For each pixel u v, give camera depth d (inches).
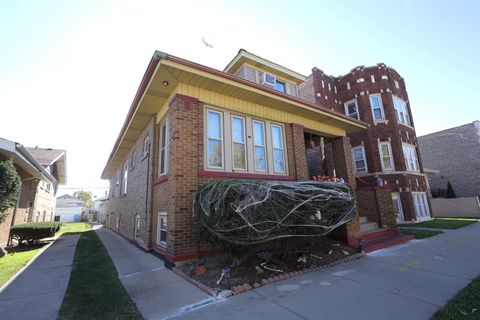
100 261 263.9
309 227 198.5
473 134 860.6
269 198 178.7
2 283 190.2
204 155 254.2
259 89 281.0
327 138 426.9
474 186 840.9
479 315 123.1
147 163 351.9
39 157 684.7
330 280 185.0
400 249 295.9
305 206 194.9
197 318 128.2
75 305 145.5
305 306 139.9
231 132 281.3
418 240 355.3
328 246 275.6
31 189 565.3
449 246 304.3
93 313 134.4
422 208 617.0
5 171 307.0
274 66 437.7
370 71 653.3
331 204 212.5
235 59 418.6
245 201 172.2
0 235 374.6
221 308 139.6
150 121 353.4
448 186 821.2
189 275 191.3
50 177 645.3
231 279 180.1
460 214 717.3
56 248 369.1
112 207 765.3
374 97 637.3
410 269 211.6
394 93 649.0
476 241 331.6
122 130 425.4
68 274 214.4
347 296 153.9
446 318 121.0
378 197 379.6
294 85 480.4
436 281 179.2
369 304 141.5
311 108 336.2
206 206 191.6
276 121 327.6
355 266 224.2
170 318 129.0
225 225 175.6
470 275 190.7
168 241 234.2
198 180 241.8
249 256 217.5
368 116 623.8
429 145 961.5
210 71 241.4
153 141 324.8
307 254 238.1
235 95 284.5
